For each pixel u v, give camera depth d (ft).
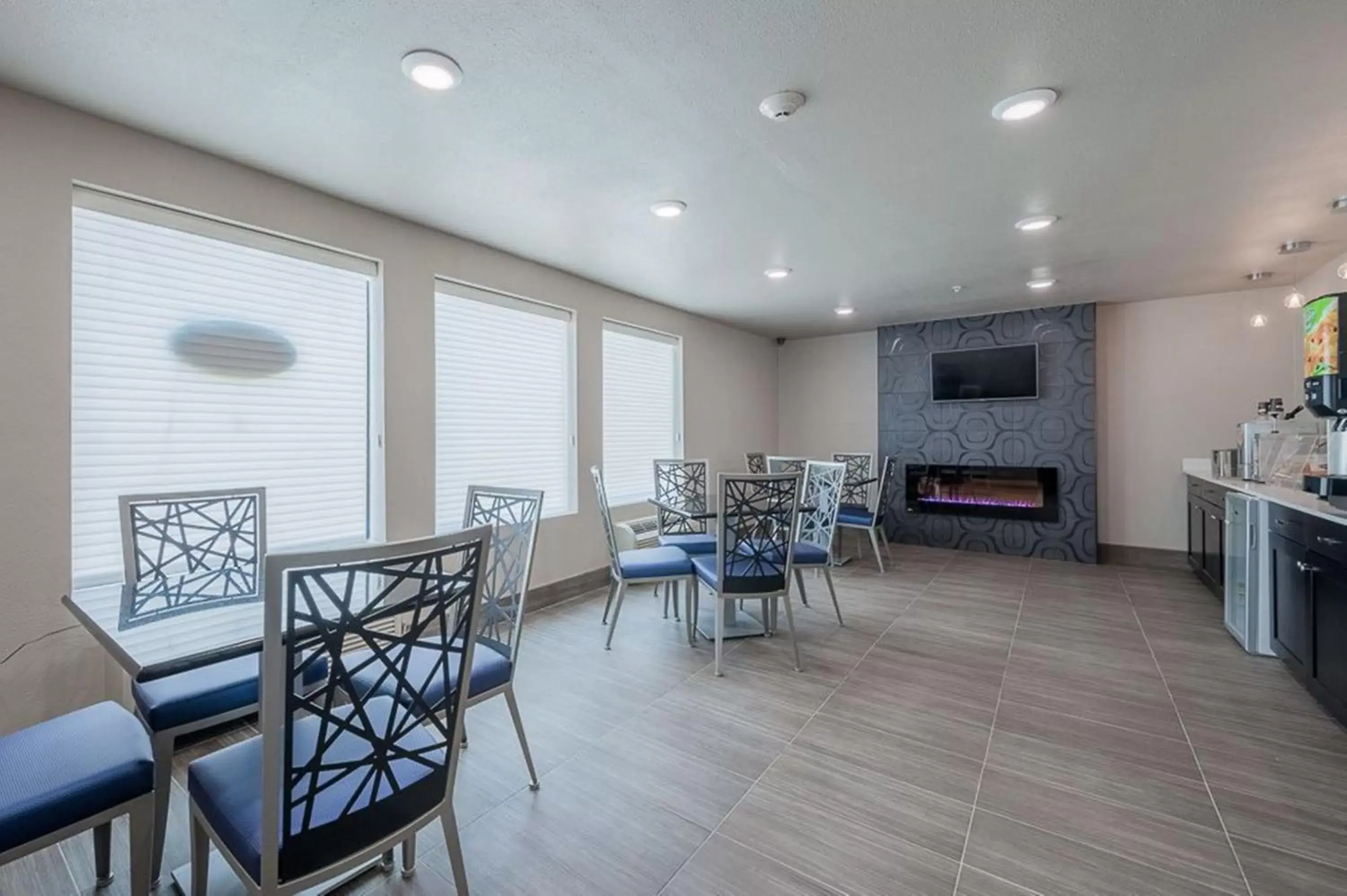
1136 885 5.09
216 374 8.64
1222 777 6.68
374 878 5.24
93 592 6.64
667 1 5.21
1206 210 10.16
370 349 10.50
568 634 11.59
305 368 9.67
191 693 5.52
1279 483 11.98
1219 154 8.10
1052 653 10.53
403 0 5.20
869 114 7.13
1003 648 10.77
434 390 11.29
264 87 6.58
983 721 8.05
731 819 6.05
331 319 10.00
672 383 18.51
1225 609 11.89
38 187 6.82
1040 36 5.68
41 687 6.82
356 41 5.78
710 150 8.03
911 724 8.00
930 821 5.98
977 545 19.48
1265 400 15.49
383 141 7.80
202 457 8.50
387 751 4.09
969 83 6.49
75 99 6.83
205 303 8.50
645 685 9.29
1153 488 17.26
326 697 3.81
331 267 9.87
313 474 9.79
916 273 14.23
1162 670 9.71
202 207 8.14
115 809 4.28
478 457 12.43
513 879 5.24
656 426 17.80
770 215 10.46
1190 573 16.17
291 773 3.64
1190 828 5.82
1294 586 8.98
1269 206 9.98
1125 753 7.22
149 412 8.00
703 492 15.60
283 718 3.60
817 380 23.36
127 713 5.10
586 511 14.78
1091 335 17.56
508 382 13.07
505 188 9.30
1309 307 10.38
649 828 5.91
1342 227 10.96
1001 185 9.16
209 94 6.73
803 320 20.13
